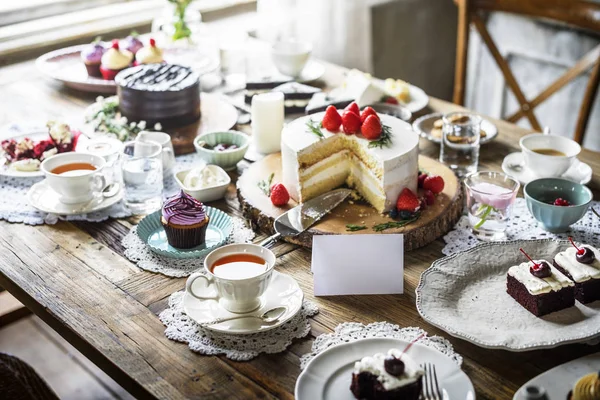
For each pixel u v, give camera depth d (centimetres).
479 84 403
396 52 381
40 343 293
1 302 266
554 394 122
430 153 218
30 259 171
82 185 189
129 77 234
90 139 223
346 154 192
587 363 129
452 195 186
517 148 222
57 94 268
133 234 181
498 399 127
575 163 207
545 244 164
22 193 201
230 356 137
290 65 269
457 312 146
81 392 268
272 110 214
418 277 163
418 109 245
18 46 306
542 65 368
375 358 124
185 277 163
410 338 141
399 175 178
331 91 258
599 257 153
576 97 358
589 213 186
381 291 158
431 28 395
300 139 187
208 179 196
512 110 389
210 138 217
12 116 247
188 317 148
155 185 192
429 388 123
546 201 182
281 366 136
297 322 147
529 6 282
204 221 172
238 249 151
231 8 359
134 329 146
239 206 193
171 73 239
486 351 139
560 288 144
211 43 297
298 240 174
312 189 190
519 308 147
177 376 133
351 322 147
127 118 232
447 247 173
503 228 176
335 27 343
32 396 159
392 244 157
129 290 159
